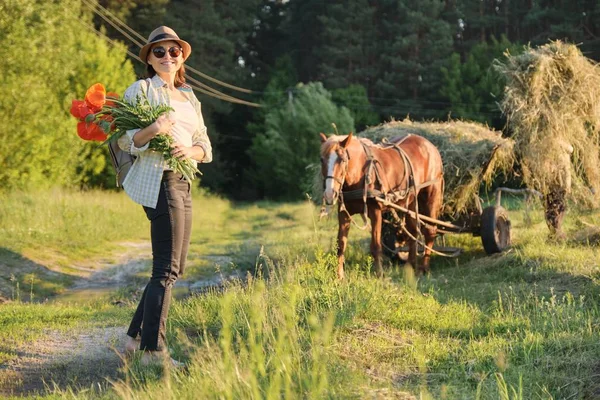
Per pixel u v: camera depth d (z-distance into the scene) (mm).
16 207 18203
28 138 22688
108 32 49781
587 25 50875
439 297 8789
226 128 63219
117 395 5023
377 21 63625
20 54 21906
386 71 58531
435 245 13547
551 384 5387
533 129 12289
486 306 8445
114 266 14945
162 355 5703
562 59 12234
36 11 22891
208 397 4484
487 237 12062
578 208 12977
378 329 6812
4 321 7980
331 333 6371
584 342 6297
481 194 13812
